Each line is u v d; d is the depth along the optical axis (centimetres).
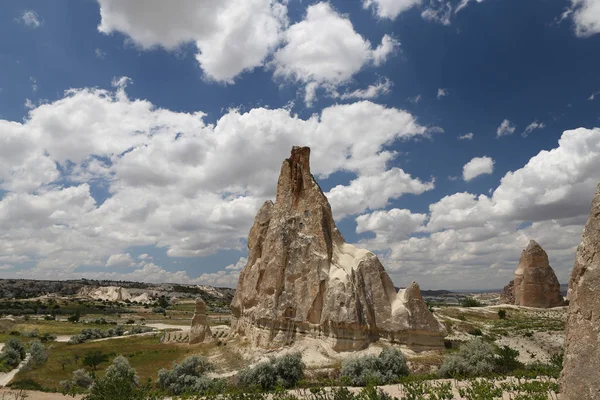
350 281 5669
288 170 6838
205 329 7106
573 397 1426
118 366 4912
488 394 3331
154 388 4788
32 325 11588
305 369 4769
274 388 4041
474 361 4553
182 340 7619
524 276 11131
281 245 6241
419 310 5694
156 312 17625
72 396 4444
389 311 5678
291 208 6588
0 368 5884
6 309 16162
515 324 8331
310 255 6075
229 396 3866
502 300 12794
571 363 1459
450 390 3653
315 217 6312
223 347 6231
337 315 5441
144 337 8488
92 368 5922
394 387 3953
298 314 5819
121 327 10700
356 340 5359
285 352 5375
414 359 5084
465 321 8675
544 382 3706
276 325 5841
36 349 6594
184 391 4397
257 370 4356
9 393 4425
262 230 7031
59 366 6153
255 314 6100
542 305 10712
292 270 6091
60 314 15912
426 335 5588
